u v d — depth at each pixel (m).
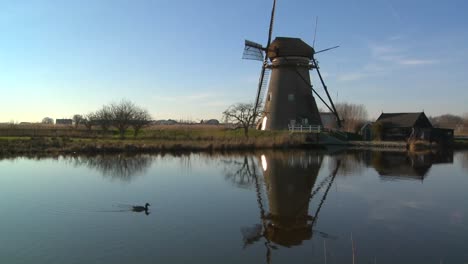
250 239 12.32
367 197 18.47
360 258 10.89
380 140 58.09
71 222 14.09
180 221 14.26
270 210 15.93
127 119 54.09
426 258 10.90
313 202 17.38
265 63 52.50
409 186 21.30
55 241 12.06
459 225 13.95
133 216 14.91
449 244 11.98
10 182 21.98
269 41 52.31
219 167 28.77
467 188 20.78
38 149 38.47
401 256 11.04
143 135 55.22
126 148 40.75
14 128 56.84
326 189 20.33
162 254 11.05
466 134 82.88
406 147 49.66
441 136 57.41
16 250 11.31
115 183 21.86
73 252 11.16
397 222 14.31
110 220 14.38
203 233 12.89
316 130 49.91
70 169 27.33
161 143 42.91
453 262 10.63
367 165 30.28
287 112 51.03
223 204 16.92
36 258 10.73
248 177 24.12
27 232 12.92
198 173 25.78
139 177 24.02
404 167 29.44
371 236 12.72
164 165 29.80
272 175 24.97
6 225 13.69
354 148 48.41
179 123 132.12
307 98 51.72
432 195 18.97
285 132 49.59
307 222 14.25
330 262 10.61
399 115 60.91
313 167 28.86
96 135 56.12
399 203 17.22
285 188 20.59
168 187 20.75
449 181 23.03
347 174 25.48
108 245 11.73
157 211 15.68
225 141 45.31
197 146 42.69
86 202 17.09
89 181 22.44
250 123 54.28
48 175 24.55
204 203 17.09
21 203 16.89
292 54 50.50
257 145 45.19
